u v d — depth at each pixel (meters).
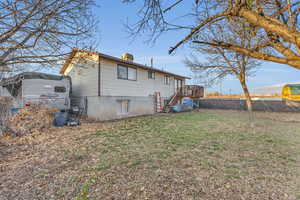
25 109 7.05
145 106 13.05
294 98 14.36
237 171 3.05
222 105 19.14
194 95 17.52
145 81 13.40
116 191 2.42
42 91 8.58
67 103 9.63
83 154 3.98
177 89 17.92
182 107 15.28
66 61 3.80
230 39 5.75
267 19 1.07
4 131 5.78
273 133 6.23
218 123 8.55
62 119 7.92
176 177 2.82
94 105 9.91
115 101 10.59
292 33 0.96
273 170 3.09
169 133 6.21
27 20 2.80
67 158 3.72
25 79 8.02
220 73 7.95
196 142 4.98
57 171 3.08
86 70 10.61
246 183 2.62
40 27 2.96
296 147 4.49
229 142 4.98
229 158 3.70
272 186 2.52
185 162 3.47
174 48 1.67
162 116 11.71
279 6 1.54
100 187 2.53
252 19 1.10
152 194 2.33
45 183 2.66
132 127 7.44
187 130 6.75
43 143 4.95
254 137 5.60
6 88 8.65
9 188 2.53
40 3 2.74
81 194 2.35
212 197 2.25
